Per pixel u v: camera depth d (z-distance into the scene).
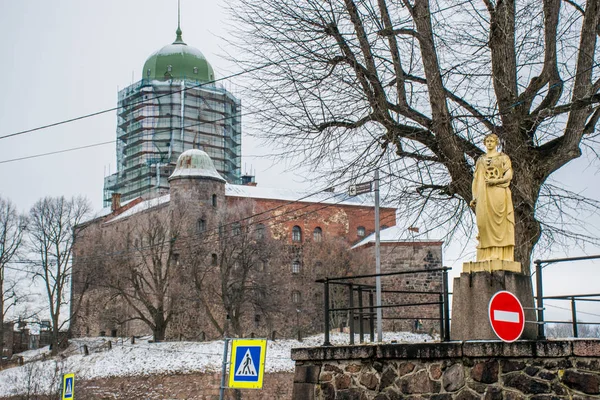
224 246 80.88
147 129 118.00
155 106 118.50
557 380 12.98
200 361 68.06
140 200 102.56
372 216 104.25
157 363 68.75
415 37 19.03
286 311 87.44
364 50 19.45
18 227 85.56
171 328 83.19
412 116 19.52
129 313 87.62
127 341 79.19
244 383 15.95
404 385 14.63
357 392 15.30
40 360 76.00
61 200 86.38
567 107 17.25
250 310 89.50
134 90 120.56
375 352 15.05
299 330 75.38
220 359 68.19
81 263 85.44
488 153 14.64
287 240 98.38
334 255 92.56
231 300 79.12
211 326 82.94
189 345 72.56
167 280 80.69
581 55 17.61
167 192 97.56
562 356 12.93
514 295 13.55
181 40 126.88
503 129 18.38
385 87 20.05
